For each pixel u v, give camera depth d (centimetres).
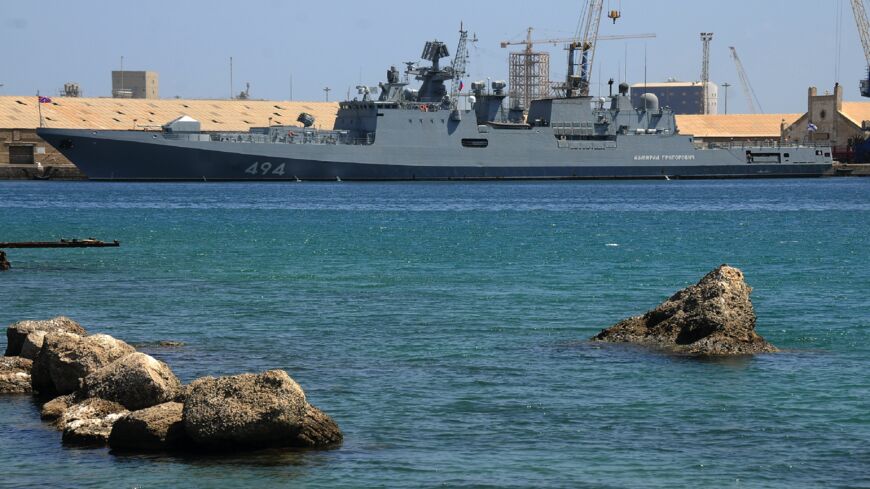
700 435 4381
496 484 3822
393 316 7350
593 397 4956
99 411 4331
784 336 6525
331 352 6012
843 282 9425
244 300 8156
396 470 3941
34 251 12362
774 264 11181
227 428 4059
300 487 3775
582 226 17125
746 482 3847
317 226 16975
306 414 4203
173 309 7694
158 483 3794
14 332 5397
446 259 11606
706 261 11481
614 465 4019
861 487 3794
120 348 4819
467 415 4656
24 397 4847
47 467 3938
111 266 10725
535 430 4441
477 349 6094
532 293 8612
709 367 5512
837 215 19900
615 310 7694
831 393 5016
